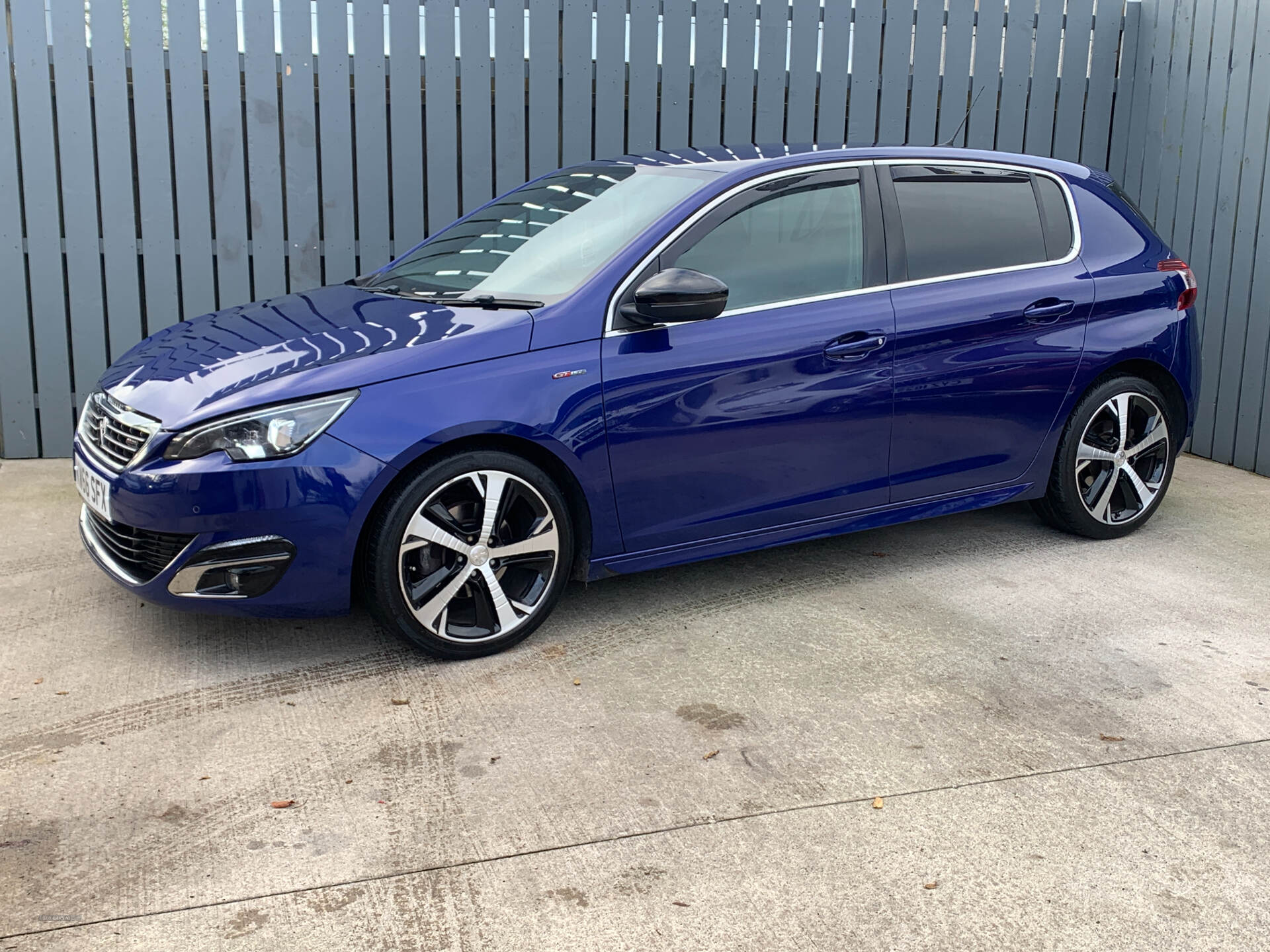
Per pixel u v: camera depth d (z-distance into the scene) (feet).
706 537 12.69
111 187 18.95
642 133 20.89
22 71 18.33
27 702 10.52
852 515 13.62
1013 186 14.69
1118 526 15.85
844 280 13.11
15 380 19.33
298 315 12.66
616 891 7.80
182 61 18.83
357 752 9.71
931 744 9.98
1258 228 19.67
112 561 11.46
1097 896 7.83
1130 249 15.33
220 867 8.00
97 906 7.54
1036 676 11.46
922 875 8.04
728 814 8.79
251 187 19.51
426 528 10.97
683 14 20.61
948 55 21.93
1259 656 12.05
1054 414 14.74
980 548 15.58
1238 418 20.52
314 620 12.67
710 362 12.07
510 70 20.10
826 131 21.79
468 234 14.46
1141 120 22.65
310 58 19.24
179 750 9.69
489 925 7.43
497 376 11.05
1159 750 9.92
